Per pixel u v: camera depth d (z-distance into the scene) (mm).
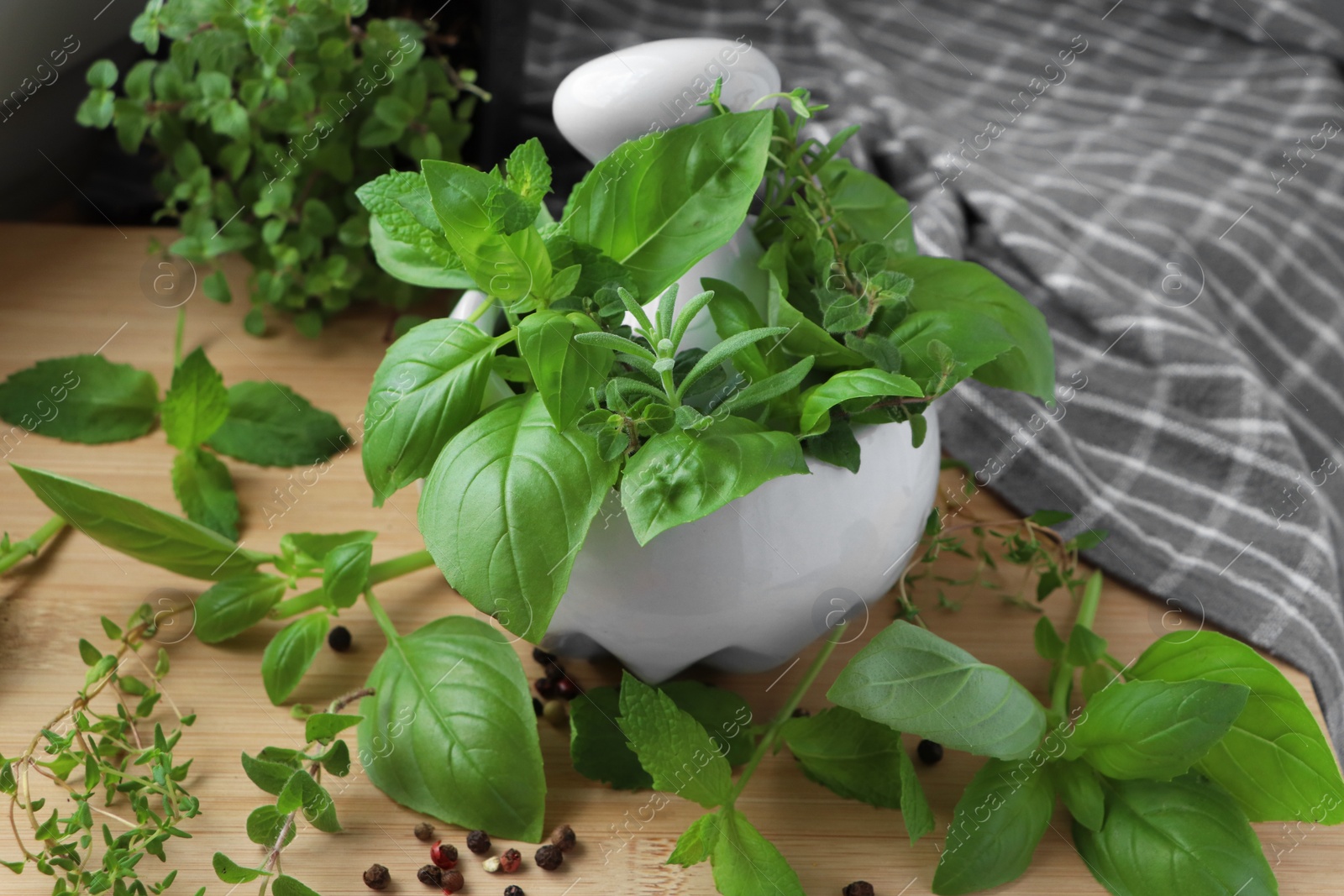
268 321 751
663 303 380
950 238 751
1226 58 976
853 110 833
